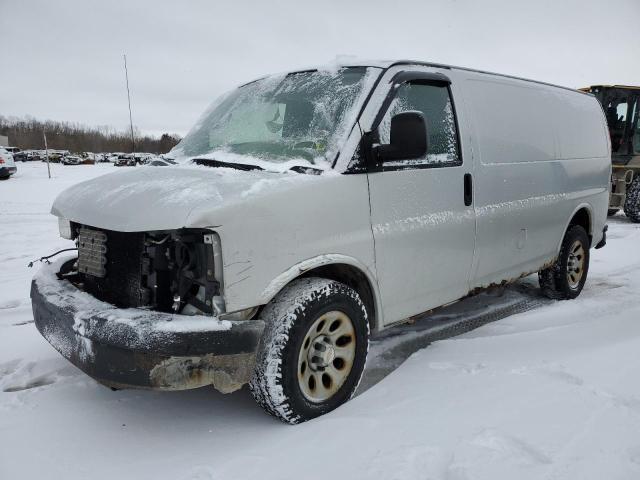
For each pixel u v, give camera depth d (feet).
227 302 8.29
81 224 10.07
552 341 12.38
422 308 11.83
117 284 9.11
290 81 12.14
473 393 9.75
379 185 10.39
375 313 10.78
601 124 19.07
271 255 8.73
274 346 8.73
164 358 7.78
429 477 7.30
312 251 9.28
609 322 13.58
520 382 10.11
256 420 9.45
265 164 10.19
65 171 98.37
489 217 13.10
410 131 9.82
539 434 8.26
